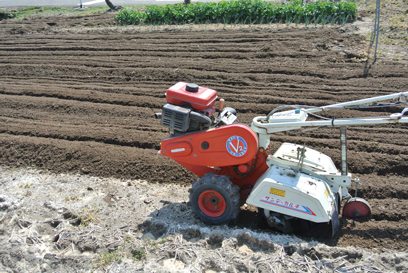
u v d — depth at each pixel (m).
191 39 12.45
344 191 4.75
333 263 3.96
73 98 9.02
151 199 5.50
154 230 4.77
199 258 4.09
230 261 4.02
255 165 4.77
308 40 11.45
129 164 6.32
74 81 10.15
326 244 4.46
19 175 6.25
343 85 8.89
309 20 13.30
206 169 4.95
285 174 4.43
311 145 6.75
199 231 4.55
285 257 4.06
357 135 6.98
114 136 7.20
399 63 9.69
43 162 6.55
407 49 10.41
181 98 4.58
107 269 4.02
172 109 4.49
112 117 8.09
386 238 4.52
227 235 4.47
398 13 12.73
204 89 4.76
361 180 5.68
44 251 4.33
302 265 3.96
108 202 5.44
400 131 7.10
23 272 4.07
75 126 7.66
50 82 10.11
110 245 4.39
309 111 4.56
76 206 5.29
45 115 8.24
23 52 12.45
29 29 15.03
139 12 15.28
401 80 8.77
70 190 5.77
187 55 11.17
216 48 11.52
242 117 7.82
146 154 6.59
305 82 9.17
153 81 9.85
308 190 4.20
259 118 4.73
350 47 10.86
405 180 5.72
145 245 4.36
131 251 4.30
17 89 9.56
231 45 11.64
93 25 15.42
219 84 9.37
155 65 10.56
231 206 4.52
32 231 4.62
